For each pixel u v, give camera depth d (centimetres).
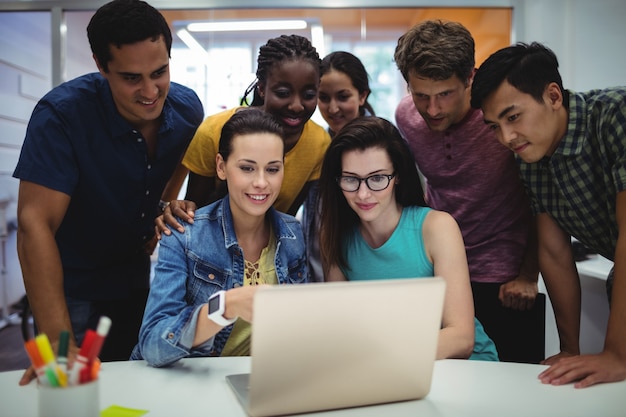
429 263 140
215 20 295
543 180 154
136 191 164
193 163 179
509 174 179
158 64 136
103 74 142
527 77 131
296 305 78
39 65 293
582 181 143
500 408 91
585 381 101
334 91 203
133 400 93
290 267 142
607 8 279
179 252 129
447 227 137
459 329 125
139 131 158
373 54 296
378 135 133
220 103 299
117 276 175
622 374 105
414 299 84
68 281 166
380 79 298
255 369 81
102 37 132
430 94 158
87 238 164
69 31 292
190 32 297
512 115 133
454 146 182
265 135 127
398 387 91
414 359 89
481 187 182
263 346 80
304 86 164
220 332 130
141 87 138
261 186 127
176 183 200
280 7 286
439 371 109
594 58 282
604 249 158
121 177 159
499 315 183
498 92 133
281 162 131
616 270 119
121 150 156
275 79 163
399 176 141
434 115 162
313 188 201
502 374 108
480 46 294
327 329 81
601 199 145
